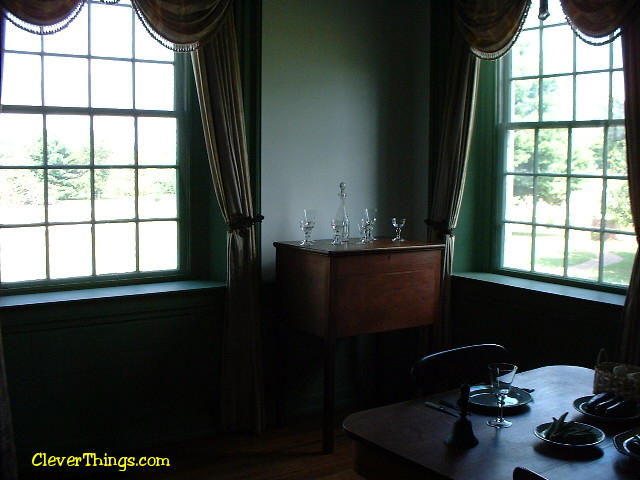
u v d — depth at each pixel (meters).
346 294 3.83
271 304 4.35
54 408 3.68
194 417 4.11
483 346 2.92
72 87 3.83
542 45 4.20
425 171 4.74
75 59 3.82
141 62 4.01
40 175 3.78
